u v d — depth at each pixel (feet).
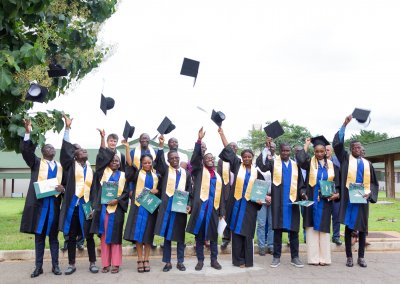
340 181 22.36
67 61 25.13
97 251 24.82
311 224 22.03
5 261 23.72
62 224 20.17
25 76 18.37
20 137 19.92
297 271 20.74
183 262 22.85
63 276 20.10
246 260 21.57
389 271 20.62
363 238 21.75
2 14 17.61
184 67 21.83
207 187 21.33
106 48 28.94
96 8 26.40
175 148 25.32
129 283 18.79
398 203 61.46
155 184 21.75
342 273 20.27
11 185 118.01
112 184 20.84
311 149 83.10
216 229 21.42
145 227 20.83
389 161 77.00
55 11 23.47
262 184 21.50
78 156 21.25
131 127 22.44
